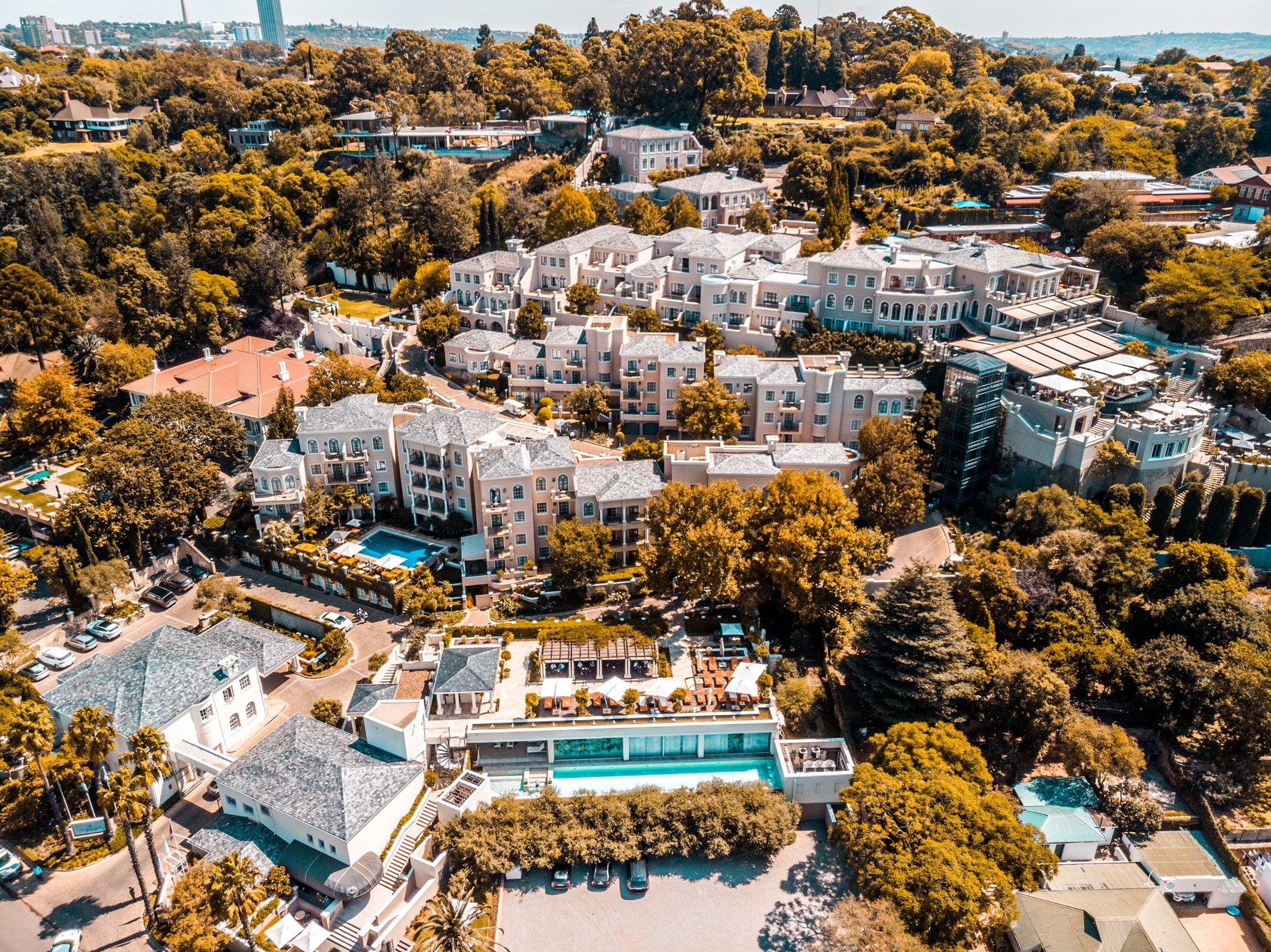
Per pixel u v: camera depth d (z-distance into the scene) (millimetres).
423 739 85000
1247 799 83938
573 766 87188
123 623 111875
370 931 70688
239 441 133875
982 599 96250
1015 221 184500
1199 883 76062
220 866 65188
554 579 103312
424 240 192750
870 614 91188
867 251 147500
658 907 75312
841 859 80000
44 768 79062
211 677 89500
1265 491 110875
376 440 120625
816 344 138125
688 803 79875
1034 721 83875
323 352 173250
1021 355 131125
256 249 186250
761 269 153125
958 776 78062
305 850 75500
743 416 131500
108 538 115688
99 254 185750
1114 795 82062
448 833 77250
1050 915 70938
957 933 68812
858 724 90375
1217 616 91938
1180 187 196750
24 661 105188
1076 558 100188
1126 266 154750
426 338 159750
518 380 147000
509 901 75812
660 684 89562
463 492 117250
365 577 109688
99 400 156250
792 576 96000
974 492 123500
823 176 192625
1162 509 110062
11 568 113000
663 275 157625
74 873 79125
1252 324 141625
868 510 108312
